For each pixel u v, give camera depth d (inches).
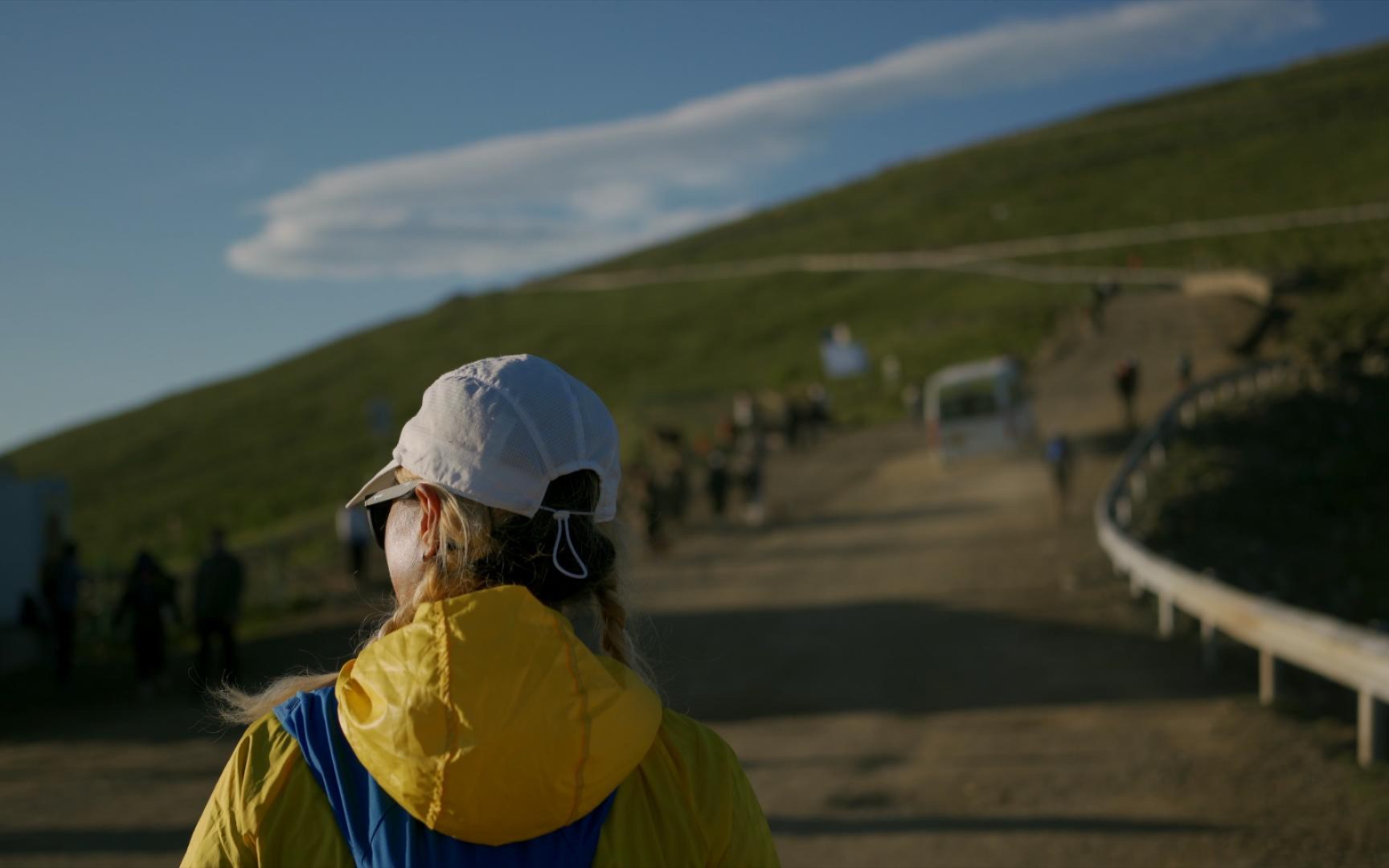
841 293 3752.5
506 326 4084.6
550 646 49.7
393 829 49.0
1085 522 855.7
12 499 686.5
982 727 375.2
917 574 732.0
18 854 279.0
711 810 52.6
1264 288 2204.7
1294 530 927.7
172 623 706.2
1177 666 452.4
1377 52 5940.0
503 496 53.8
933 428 1189.1
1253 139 4662.9
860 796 299.6
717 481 1061.8
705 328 3614.7
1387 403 1342.3
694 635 595.2
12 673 605.3
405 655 49.4
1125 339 2128.4
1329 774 285.3
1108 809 273.3
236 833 49.9
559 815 48.7
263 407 3410.4
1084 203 4291.3
